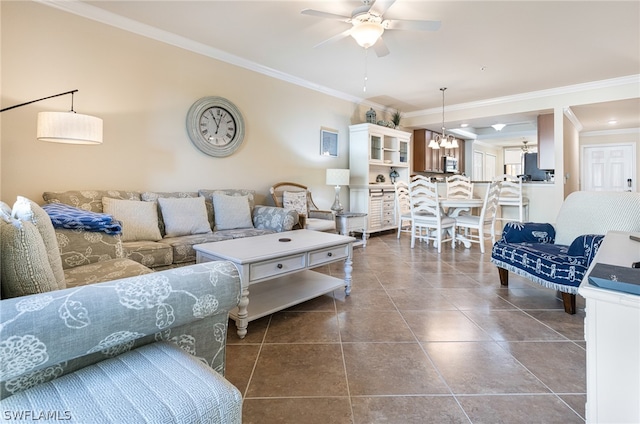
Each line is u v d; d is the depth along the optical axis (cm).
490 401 139
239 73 401
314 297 249
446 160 799
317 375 159
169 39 335
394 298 265
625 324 70
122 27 305
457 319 223
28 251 94
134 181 318
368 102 590
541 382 152
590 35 327
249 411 133
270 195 441
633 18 294
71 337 79
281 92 452
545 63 403
